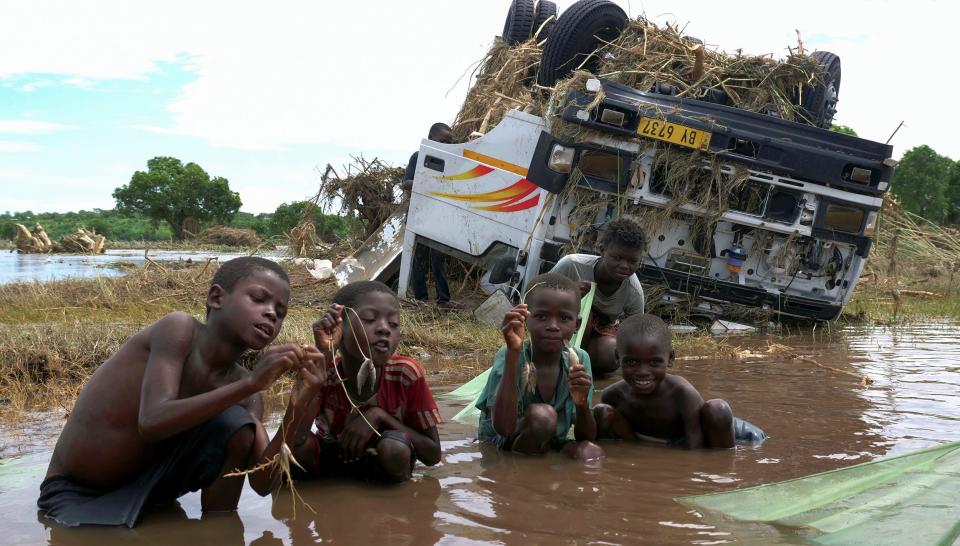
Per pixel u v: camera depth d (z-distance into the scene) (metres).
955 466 3.17
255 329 2.93
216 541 2.77
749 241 8.59
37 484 3.41
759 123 8.10
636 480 3.56
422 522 2.96
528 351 4.29
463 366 6.61
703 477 3.60
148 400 2.84
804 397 5.34
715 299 8.71
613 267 5.84
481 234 8.84
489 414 4.30
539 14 11.59
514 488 3.42
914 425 4.50
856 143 8.15
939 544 2.51
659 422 4.33
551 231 8.43
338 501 3.23
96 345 6.14
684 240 8.55
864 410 4.92
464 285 10.16
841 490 3.12
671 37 9.42
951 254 15.91
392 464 3.42
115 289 10.65
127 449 2.99
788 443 4.17
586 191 8.34
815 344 8.14
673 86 8.70
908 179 53.34
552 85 9.43
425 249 10.05
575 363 4.26
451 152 9.03
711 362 6.92
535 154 8.24
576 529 2.87
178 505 3.21
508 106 9.94
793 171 8.09
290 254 13.56
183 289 10.94
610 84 8.19
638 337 4.20
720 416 4.10
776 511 3.01
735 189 8.45
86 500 3.04
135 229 102.75
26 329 6.80
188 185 77.94
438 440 3.75
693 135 8.02
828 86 9.30
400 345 7.28
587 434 4.11
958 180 52.44
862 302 12.39
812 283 8.77
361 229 12.57
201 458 3.00
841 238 8.45
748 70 9.18
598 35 9.47
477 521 2.97
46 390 5.42
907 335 8.98
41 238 40.12
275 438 3.03
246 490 3.41
